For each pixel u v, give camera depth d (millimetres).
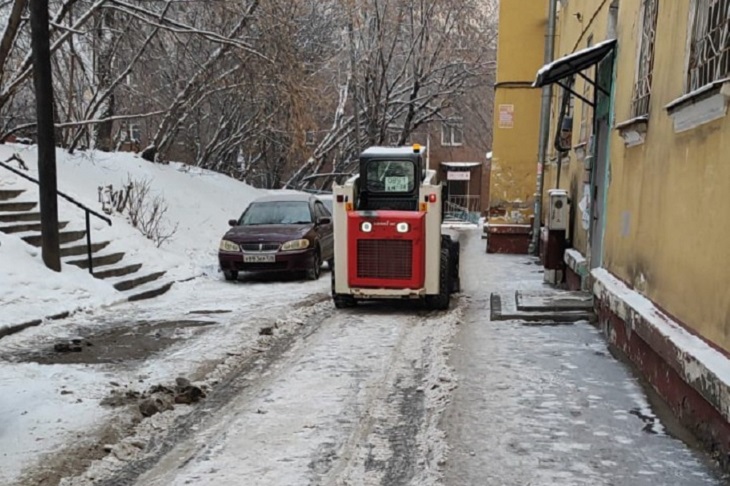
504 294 9742
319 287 11797
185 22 18141
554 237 10930
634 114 6441
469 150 42031
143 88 20109
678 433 4402
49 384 5570
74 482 3896
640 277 5859
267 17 16438
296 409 5086
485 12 27969
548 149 16500
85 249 11000
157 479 3930
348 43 24703
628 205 6441
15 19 11469
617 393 5230
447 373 5875
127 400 5211
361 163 9422
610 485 3691
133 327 8039
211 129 24703
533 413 4840
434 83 28344
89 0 15594
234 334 7570
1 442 4355
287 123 19188
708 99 4055
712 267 4078
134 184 14875
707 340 4133
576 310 8078
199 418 4941
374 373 6031
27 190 12117
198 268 13281
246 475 3949
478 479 3812
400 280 8805
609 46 7590
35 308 8305
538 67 16734
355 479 3867
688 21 4809
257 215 14000
